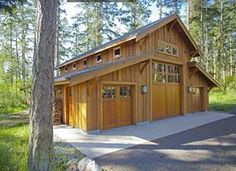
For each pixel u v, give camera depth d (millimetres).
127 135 9984
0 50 29141
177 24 15828
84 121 10781
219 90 29234
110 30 30047
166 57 15102
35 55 4520
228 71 37688
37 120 4410
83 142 8766
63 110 13383
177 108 16375
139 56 12117
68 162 6457
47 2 4523
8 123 14180
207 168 6066
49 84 4500
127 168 6086
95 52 16156
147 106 13555
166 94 15344
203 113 17609
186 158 6832
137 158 6859
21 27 29219
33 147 4406
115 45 14336
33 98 4477
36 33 4555
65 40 33438
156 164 6355
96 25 29656
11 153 5871
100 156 7051
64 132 10781
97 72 10367
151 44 14031
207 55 30844
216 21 30141
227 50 34500
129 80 12500
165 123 13086
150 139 9180
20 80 28641
